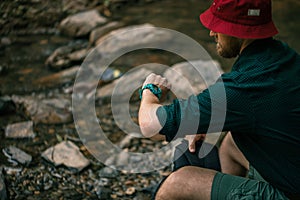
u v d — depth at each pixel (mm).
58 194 2662
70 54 4289
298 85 1784
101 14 5023
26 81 3896
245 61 1826
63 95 3680
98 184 2748
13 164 2891
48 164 2898
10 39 4684
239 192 1892
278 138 1772
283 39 4535
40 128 3262
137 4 5395
